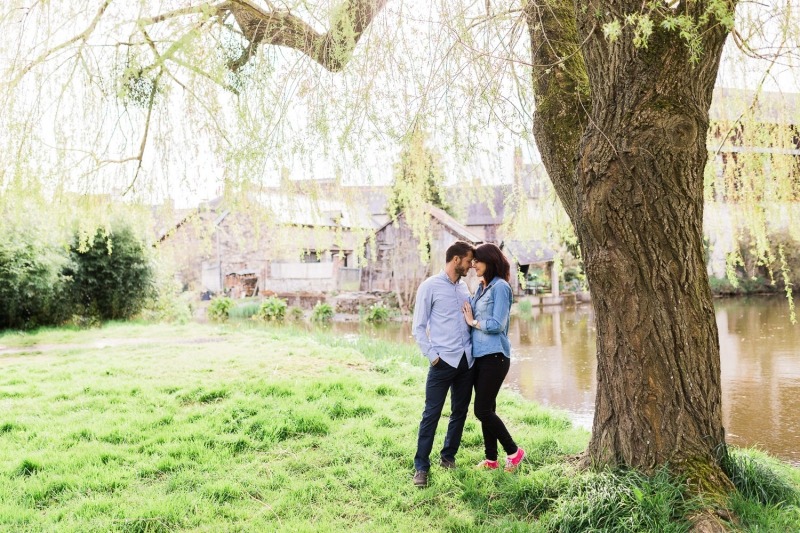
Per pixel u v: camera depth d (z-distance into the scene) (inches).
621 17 118.6
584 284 1180.5
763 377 348.8
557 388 330.3
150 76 148.1
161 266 709.3
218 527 128.8
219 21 148.5
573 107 145.3
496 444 161.0
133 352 372.2
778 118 162.2
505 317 154.8
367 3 131.4
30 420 206.7
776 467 156.3
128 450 177.2
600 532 115.7
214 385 257.9
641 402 129.5
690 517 115.8
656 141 121.2
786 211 168.7
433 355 154.1
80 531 126.0
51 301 592.4
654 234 125.6
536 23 142.0
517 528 124.3
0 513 132.6
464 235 925.2
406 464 166.9
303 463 167.5
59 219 169.0
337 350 369.1
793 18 118.5
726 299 1013.8
